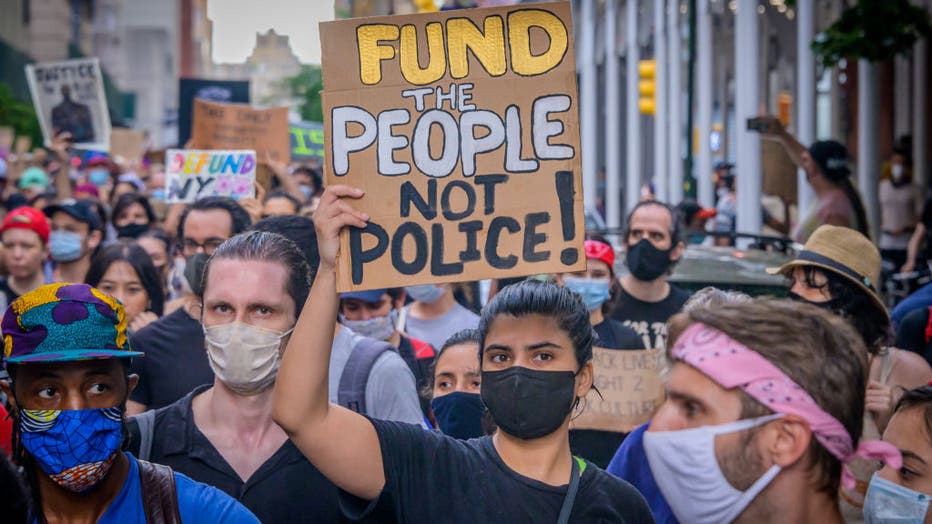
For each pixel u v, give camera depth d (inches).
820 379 106.4
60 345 119.2
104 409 121.7
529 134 140.4
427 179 139.1
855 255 197.0
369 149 139.0
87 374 121.1
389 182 138.6
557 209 139.3
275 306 155.3
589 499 132.0
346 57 139.7
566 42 141.1
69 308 120.9
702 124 858.8
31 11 2438.5
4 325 121.6
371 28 140.1
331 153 138.7
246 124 441.7
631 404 220.5
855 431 108.5
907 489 134.0
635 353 222.5
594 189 1222.9
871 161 665.0
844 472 109.9
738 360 107.3
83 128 610.9
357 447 132.6
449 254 138.1
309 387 131.3
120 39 4111.7
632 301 271.1
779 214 627.2
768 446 106.8
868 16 501.4
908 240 649.0
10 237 311.6
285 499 152.1
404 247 137.6
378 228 137.7
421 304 281.6
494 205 139.3
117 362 123.4
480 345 137.6
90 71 610.2
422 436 136.6
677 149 920.9
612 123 1139.9
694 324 111.3
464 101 140.3
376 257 137.0
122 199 420.8
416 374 233.6
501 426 133.3
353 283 136.2
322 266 136.2
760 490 107.3
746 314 109.7
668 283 280.5
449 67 140.6
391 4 2471.7
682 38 992.9
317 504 152.6
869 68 665.6
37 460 120.5
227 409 157.5
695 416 110.0
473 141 140.0
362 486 133.0
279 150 444.1
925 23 502.0
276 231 190.2
